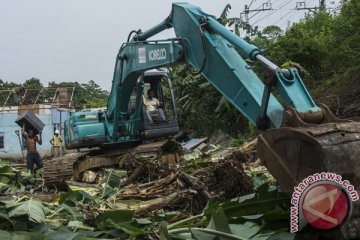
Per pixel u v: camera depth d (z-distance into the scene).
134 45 8.55
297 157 3.84
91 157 10.42
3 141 30.42
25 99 34.16
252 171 7.12
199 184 5.58
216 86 5.73
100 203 6.03
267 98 4.70
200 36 6.00
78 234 4.28
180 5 6.76
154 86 11.83
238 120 19.23
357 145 3.66
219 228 4.09
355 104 12.63
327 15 21.55
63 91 34.09
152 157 8.96
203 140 18.58
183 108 21.48
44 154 30.23
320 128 3.83
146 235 4.37
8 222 4.54
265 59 4.86
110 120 10.95
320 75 16.83
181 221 4.58
